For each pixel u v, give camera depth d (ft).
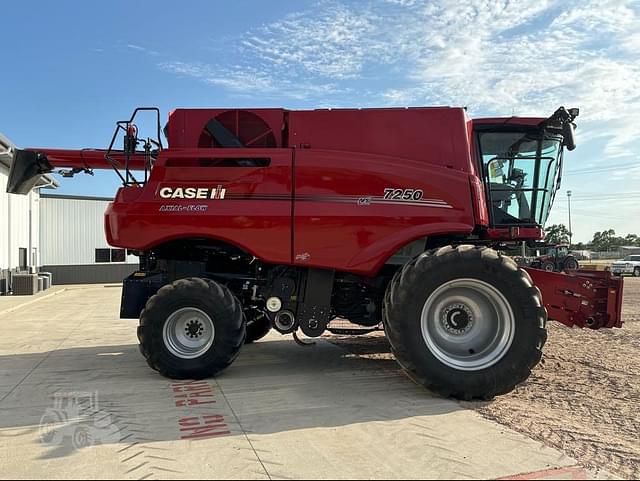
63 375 18.76
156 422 13.41
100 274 92.53
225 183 17.85
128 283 19.56
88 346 25.26
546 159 20.49
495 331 16.22
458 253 16.01
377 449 11.51
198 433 12.59
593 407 14.78
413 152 18.17
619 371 19.04
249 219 17.60
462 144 18.16
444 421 13.46
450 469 10.45
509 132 20.29
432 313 16.39
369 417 13.79
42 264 87.25
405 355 15.79
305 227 17.49
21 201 71.92
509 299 15.72
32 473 10.37
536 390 16.62
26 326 33.47
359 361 21.13
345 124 18.35
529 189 20.43
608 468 10.50
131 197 18.15
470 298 16.47
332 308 20.03
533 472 10.30
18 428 13.00
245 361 21.12
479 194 17.71
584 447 11.62
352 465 10.68
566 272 21.66
